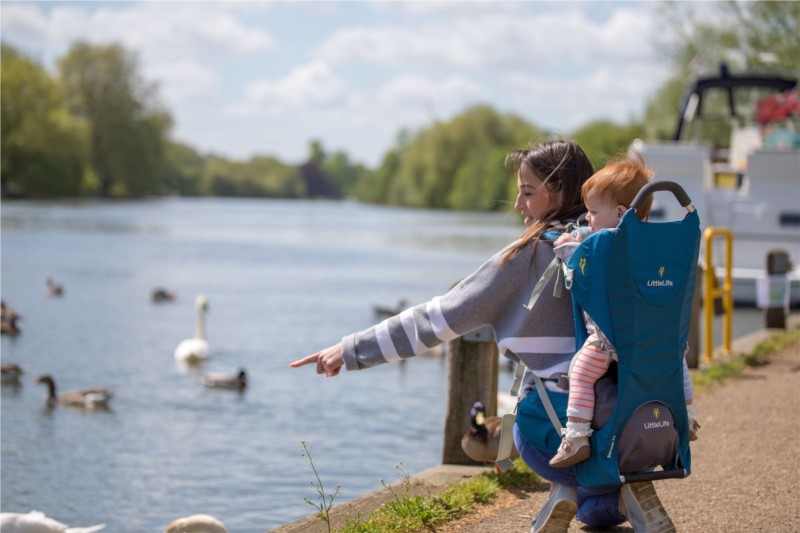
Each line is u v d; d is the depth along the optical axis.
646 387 3.84
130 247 45.72
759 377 9.96
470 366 6.56
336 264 39.41
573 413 3.81
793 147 21.31
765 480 5.95
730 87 21.97
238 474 9.52
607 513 4.50
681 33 34.53
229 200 193.62
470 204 116.25
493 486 5.73
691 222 3.91
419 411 12.84
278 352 18.25
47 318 22.69
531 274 3.98
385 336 4.10
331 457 10.20
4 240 46.31
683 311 3.91
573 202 4.20
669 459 3.94
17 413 12.84
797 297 18.12
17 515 6.56
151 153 102.62
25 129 82.19
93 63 99.69
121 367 16.53
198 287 30.22
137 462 10.09
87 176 93.12
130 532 7.77
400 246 51.41
